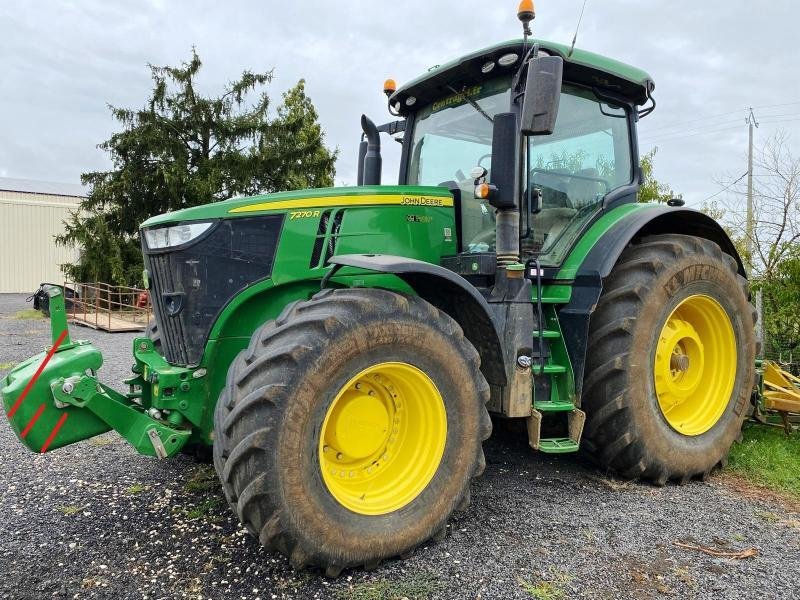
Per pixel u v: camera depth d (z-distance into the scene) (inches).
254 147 820.6
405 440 111.7
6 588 93.6
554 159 150.1
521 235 139.8
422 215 136.7
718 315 154.6
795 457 161.2
